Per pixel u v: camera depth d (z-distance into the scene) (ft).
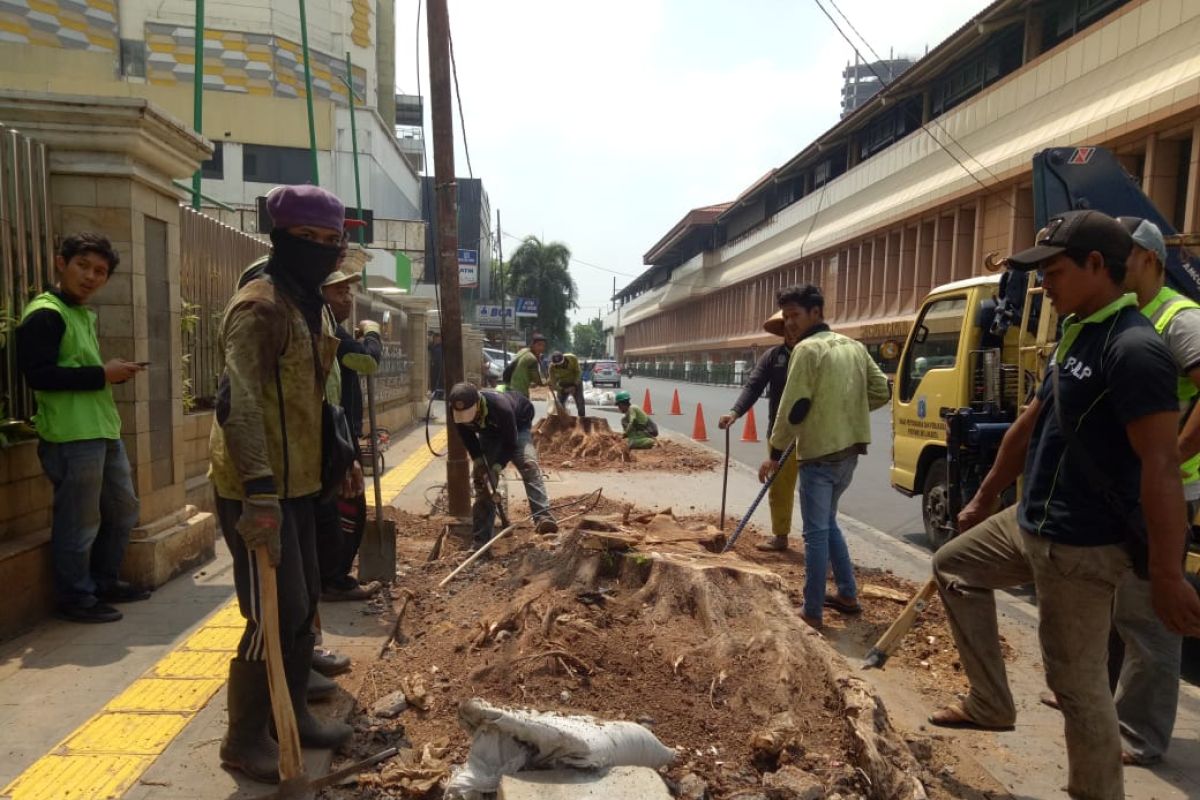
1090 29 70.18
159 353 18.30
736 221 190.90
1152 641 11.41
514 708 9.69
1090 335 8.77
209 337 24.27
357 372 17.03
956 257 91.97
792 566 20.77
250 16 94.53
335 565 13.34
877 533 26.68
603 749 9.03
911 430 25.21
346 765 10.37
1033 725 12.73
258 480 8.91
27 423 15.48
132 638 14.55
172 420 18.78
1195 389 11.35
